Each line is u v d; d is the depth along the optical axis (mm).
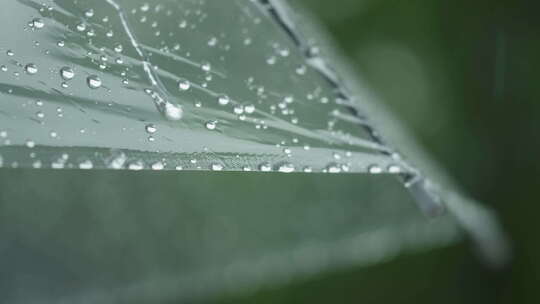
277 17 459
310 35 501
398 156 432
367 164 425
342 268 897
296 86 451
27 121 395
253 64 453
